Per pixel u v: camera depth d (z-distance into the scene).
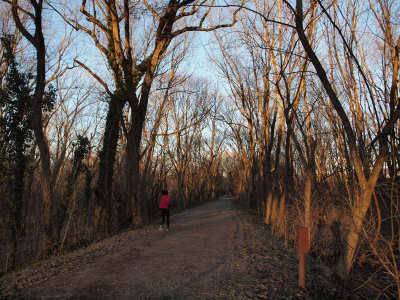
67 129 16.12
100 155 14.98
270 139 16.73
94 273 6.42
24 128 10.55
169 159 33.19
